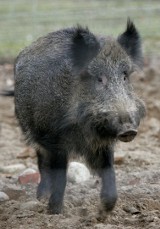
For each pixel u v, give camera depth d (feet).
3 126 118.32
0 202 71.15
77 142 67.62
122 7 189.57
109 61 63.46
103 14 182.09
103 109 61.46
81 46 64.80
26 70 72.84
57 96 66.69
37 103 69.36
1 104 132.16
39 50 72.54
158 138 105.29
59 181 67.26
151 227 59.11
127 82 63.87
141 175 79.77
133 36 67.62
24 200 73.10
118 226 59.88
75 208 66.90
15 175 85.71
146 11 181.57
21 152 99.55
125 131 57.93
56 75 67.36
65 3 201.67
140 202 68.69
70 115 65.57
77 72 64.90
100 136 64.44
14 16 183.83
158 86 137.80
